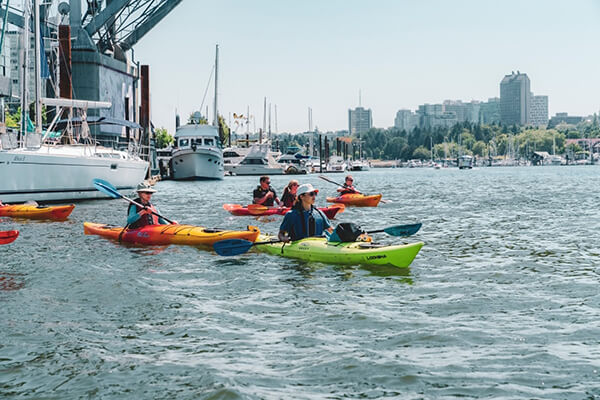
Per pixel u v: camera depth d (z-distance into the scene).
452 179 65.69
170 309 7.34
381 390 4.90
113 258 10.87
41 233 14.69
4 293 8.10
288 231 11.15
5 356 5.70
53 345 6.01
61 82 33.66
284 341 6.11
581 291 8.16
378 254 9.89
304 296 7.98
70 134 29.39
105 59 50.97
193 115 69.50
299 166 93.94
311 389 4.93
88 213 20.98
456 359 5.55
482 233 14.51
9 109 48.38
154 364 5.49
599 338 6.08
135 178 30.75
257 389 4.92
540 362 5.45
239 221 17.17
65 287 8.45
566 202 25.64
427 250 11.77
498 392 4.83
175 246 12.16
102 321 6.84
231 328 6.57
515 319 6.82
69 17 49.34
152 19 57.94
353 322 6.75
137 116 63.00
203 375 5.21
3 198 22.95
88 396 4.85
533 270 9.66
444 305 7.45
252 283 8.77
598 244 12.54
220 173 55.03
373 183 54.19
